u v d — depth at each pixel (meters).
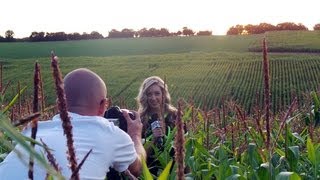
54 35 123.44
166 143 5.33
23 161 1.35
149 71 83.38
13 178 3.27
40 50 108.00
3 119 1.38
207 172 4.88
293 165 4.71
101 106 3.76
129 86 73.06
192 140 5.36
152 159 5.57
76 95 3.67
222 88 67.44
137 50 110.25
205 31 142.88
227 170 4.59
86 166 3.42
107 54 106.31
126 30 129.75
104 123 3.65
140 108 6.39
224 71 79.00
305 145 6.38
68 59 97.38
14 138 1.36
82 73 3.75
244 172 4.76
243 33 143.00
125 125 4.29
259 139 5.66
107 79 78.62
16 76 76.38
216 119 8.04
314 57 88.12
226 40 114.75
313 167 4.84
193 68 83.25
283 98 61.69
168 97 6.43
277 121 8.23
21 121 1.64
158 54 104.38
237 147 6.20
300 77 72.38
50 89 52.12
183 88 68.56
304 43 102.38
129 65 89.25
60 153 3.30
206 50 105.06
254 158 4.97
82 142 3.49
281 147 5.87
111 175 3.89
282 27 142.00
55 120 3.59
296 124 8.50
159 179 2.99
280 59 87.19
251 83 69.12
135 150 3.90
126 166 3.74
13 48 110.81
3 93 5.20
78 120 3.57
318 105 9.00
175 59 93.12
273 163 4.83
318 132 7.34
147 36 133.88
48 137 3.38
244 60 87.19
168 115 6.37
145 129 6.28
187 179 4.54
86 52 108.12
